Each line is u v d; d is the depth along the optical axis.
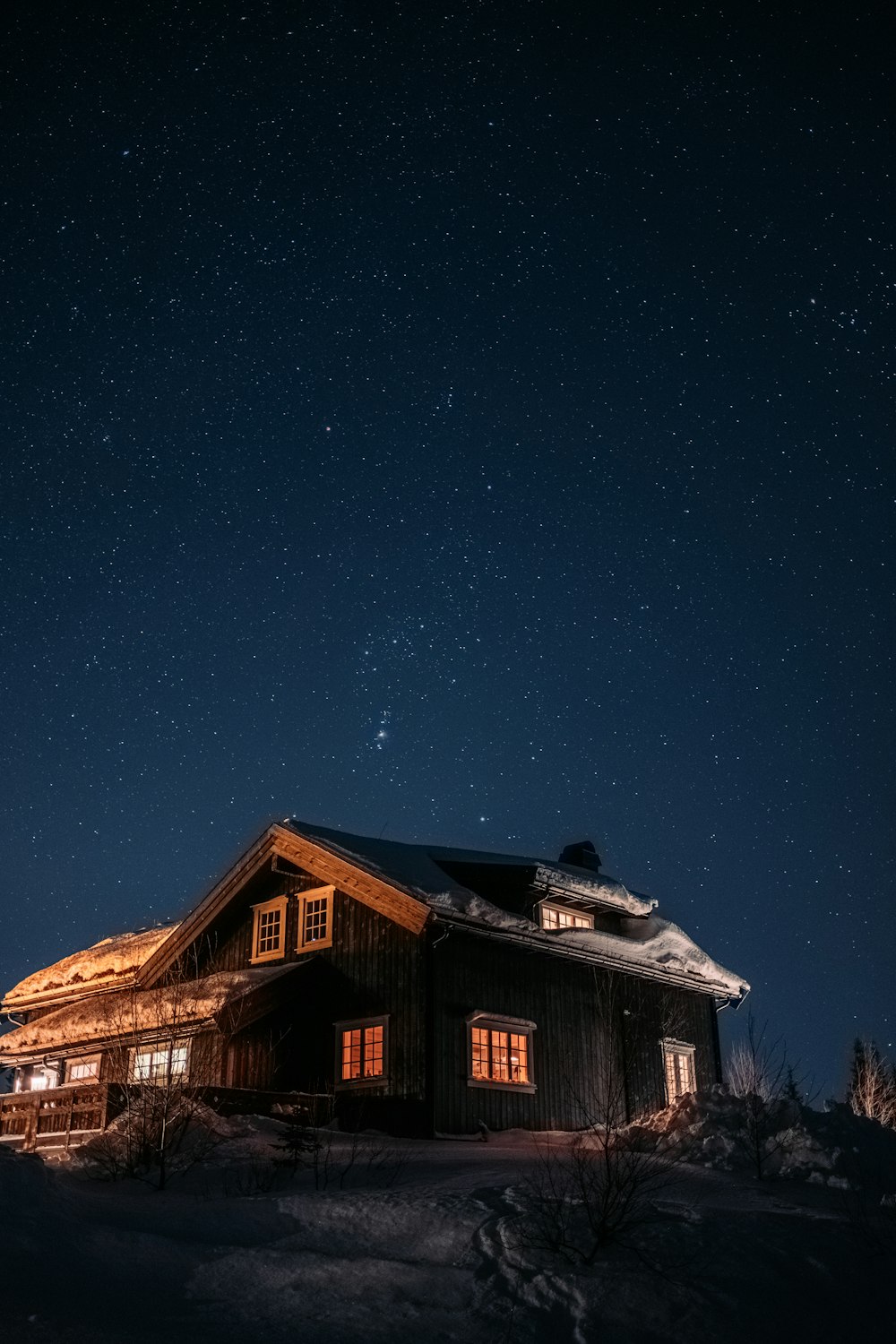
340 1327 7.40
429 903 19.23
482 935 20.30
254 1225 9.34
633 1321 7.50
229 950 23.09
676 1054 24.48
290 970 20.30
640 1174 10.72
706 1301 7.79
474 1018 19.59
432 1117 18.31
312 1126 16.34
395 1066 19.16
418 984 19.38
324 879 20.97
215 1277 8.23
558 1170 11.13
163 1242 8.80
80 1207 9.53
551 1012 21.59
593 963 22.56
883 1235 9.32
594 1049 22.27
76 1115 15.17
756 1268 8.33
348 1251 8.73
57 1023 21.72
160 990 21.12
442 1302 7.76
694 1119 13.59
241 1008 19.27
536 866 22.84
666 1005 24.70
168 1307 7.72
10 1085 23.62
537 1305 7.66
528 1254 8.30
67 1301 7.57
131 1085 14.52
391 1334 7.30
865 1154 12.17
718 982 25.70
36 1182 9.33
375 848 22.66
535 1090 20.53
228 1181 11.16
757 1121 12.98
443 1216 9.02
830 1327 7.76
